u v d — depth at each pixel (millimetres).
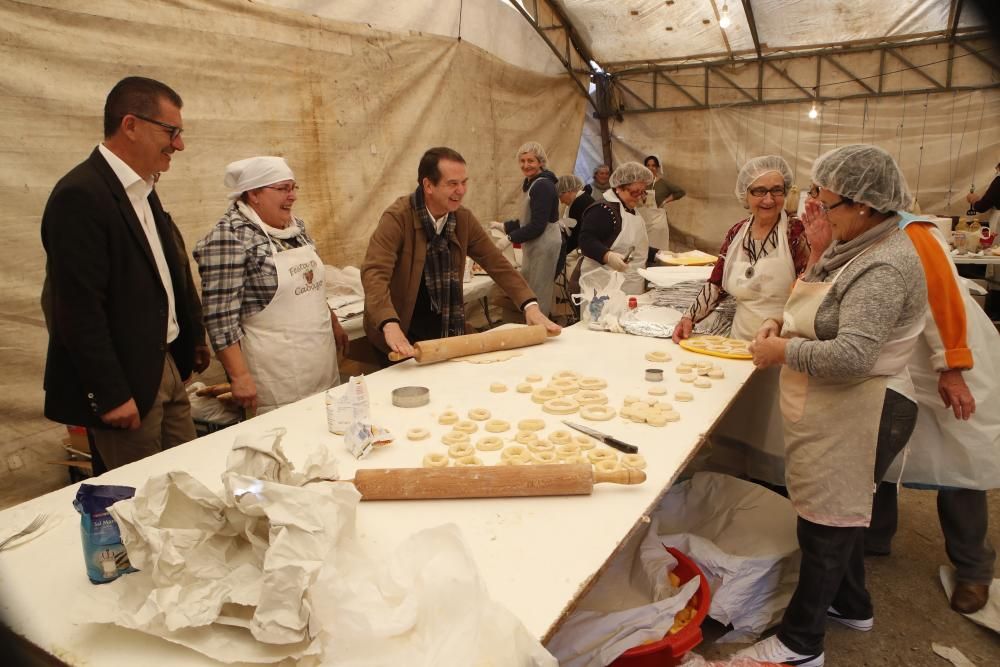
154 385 2131
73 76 3082
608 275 3947
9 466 3064
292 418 1932
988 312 5637
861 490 1731
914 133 7195
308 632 938
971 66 6746
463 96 5809
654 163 7738
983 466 2152
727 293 2855
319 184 4523
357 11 4672
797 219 2564
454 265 2988
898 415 1803
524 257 5035
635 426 1829
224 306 2311
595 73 8164
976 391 2119
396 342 2451
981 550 2322
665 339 2867
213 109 3744
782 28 6941
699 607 1776
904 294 1581
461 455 1610
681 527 2396
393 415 1944
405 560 1087
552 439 1719
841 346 1583
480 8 5918
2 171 2885
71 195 1871
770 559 2148
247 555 1104
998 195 5762
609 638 1659
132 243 2020
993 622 2246
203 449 1702
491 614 948
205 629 984
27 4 2898
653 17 6961
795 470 1827
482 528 1298
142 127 1985
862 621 2244
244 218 2383
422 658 916
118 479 1526
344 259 4805
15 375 3035
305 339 2504
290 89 4203
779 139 7883
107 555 1127
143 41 3355
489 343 2592
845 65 7309
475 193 6180
